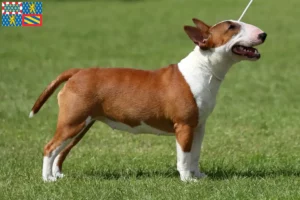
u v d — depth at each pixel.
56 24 38.81
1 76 23.45
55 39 33.47
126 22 39.47
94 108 11.01
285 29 35.31
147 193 10.28
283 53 28.62
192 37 10.96
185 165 10.95
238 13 41.06
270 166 12.20
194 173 11.45
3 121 16.83
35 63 26.48
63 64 26.19
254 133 15.44
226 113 17.47
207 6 44.81
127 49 30.33
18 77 23.22
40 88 21.23
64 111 10.96
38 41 32.88
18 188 10.86
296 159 12.70
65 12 43.91
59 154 11.68
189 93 10.77
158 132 11.22
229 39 10.72
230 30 10.75
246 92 20.48
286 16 39.56
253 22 37.69
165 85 10.90
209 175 11.66
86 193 10.36
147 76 11.08
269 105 18.64
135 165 12.49
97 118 11.20
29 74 23.94
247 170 11.92
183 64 11.02
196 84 10.79
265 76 23.22
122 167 12.40
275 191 10.27
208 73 10.84
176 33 35.19
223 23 10.82
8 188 10.88
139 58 27.69
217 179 11.28
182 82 10.84
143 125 11.10
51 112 17.77
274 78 22.88
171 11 43.28
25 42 32.50
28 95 20.00
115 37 34.16
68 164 12.66
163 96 10.86
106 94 10.97
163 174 11.73
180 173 11.03
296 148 13.96
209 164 12.46
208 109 10.92
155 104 10.89
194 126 10.91
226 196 10.05
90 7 46.22
